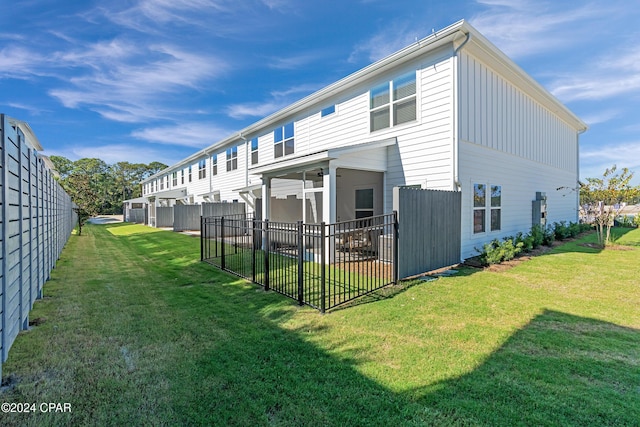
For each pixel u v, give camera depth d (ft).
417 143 26.08
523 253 28.55
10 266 9.22
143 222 96.22
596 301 15.23
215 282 19.95
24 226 11.32
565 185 48.98
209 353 10.29
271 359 9.86
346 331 11.96
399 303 15.15
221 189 63.16
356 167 26.03
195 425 6.96
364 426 6.87
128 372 9.16
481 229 27.35
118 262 27.12
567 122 49.19
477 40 23.67
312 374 8.96
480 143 26.81
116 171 180.24
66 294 17.16
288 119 42.78
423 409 7.41
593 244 34.78
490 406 7.50
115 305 15.28
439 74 24.53
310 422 7.00
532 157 37.17
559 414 7.20
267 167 31.01
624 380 8.53
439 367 9.27
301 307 14.93
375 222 32.58
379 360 9.72
